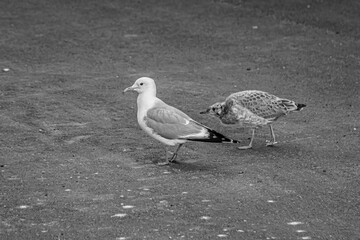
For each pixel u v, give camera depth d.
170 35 24.11
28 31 24.55
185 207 12.09
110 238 10.96
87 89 19.03
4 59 21.67
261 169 13.88
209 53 22.39
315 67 20.98
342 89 19.11
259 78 20.09
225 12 26.69
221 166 14.06
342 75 20.25
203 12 26.72
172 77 20.17
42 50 22.61
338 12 26.41
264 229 11.30
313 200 12.43
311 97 18.48
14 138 15.49
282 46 23.02
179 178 13.41
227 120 15.21
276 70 20.80
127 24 25.34
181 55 22.20
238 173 13.66
